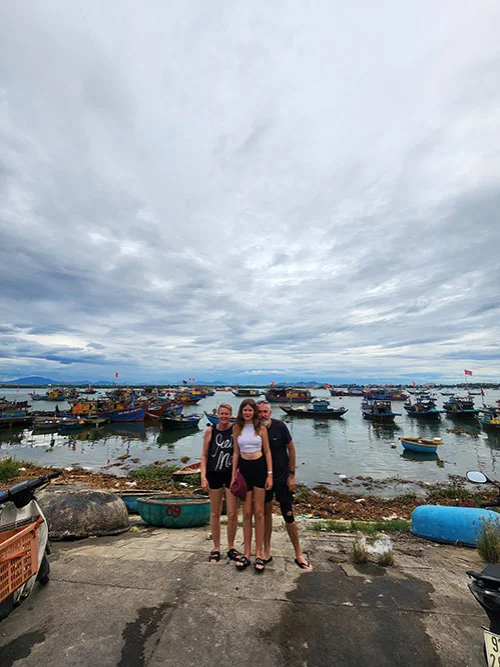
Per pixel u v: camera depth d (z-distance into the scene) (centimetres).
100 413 3931
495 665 217
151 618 321
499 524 580
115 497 661
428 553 545
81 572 414
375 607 350
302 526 752
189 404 7269
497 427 3506
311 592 376
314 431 3519
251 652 280
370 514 1113
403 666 271
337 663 272
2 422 3628
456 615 342
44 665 262
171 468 1730
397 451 2464
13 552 322
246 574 416
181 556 472
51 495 630
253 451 441
